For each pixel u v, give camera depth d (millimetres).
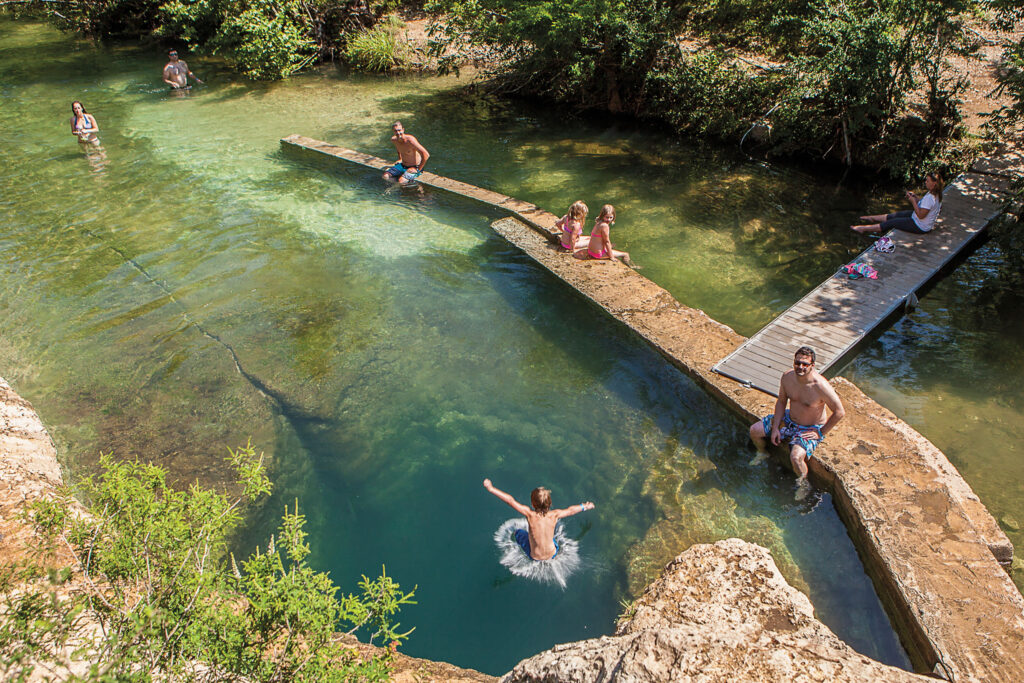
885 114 12039
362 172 13492
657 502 6285
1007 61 11977
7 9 28562
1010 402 7434
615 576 5641
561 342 8586
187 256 10641
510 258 10508
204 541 3660
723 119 14438
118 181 13297
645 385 7805
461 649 5164
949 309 8992
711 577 5008
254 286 9859
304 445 7078
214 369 8180
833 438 6527
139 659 3254
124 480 3674
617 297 9141
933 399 7535
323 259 10539
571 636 5230
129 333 8844
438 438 7148
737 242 10898
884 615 5227
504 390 7812
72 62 21844
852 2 12570
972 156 11828
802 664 3527
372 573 5762
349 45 20578
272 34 19000
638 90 16031
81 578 4348
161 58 22156
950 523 5504
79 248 10914
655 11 15102
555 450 6961
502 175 13617
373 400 7684
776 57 14797
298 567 3789
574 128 16000
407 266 10336
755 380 7457
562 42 14812
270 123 16391
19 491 5711
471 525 6191
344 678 3518
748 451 6816
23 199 12555
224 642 3385
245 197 12570
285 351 8477
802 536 5883
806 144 13383
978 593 4898
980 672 4363
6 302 9531
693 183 12984
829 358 7762
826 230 11047
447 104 17625
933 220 10203
